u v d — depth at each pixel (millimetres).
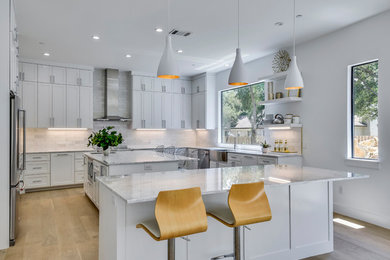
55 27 4262
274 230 2721
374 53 3916
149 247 2186
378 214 3885
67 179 6367
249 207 2156
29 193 5910
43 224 3938
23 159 3637
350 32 4234
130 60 6230
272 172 2934
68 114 6527
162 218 1829
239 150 6289
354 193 4219
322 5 3547
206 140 8062
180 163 5477
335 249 3090
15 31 3770
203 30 4414
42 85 6270
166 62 2855
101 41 4930
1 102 3162
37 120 6219
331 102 4535
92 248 3141
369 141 4105
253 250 2617
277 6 3580
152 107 7578
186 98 8102
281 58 5297
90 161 4992
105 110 7145
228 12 3762
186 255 2328
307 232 2891
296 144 5148
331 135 4531
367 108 4125
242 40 4879
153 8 3646
